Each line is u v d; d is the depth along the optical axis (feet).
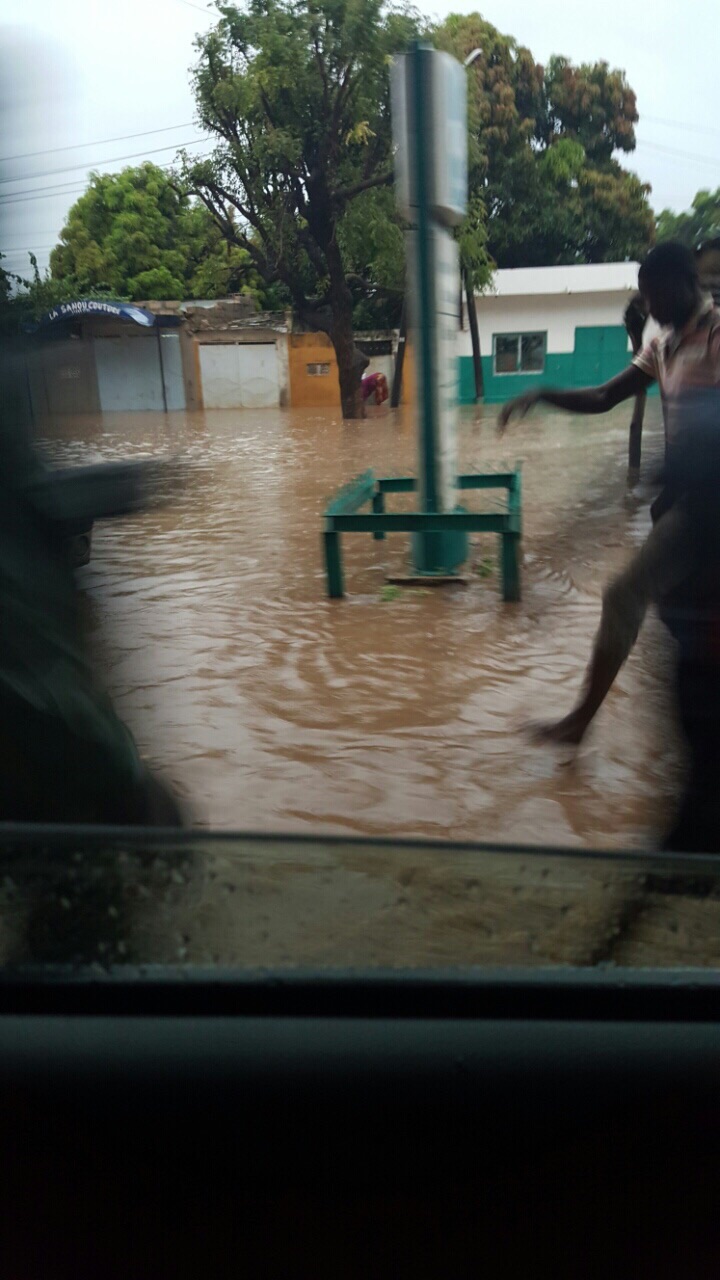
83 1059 2.30
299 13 76.02
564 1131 2.29
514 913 2.63
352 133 78.38
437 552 23.52
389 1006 2.35
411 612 21.04
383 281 87.71
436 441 23.34
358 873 2.85
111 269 121.49
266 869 2.85
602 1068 2.32
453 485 24.18
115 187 122.93
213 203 93.09
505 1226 2.28
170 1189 2.27
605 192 118.73
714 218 29.07
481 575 23.75
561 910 2.66
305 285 109.19
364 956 2.43
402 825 11.80
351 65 76.43
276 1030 2.33
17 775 5.09
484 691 16.19
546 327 96.68
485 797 12.47
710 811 9.00
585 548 23.12
